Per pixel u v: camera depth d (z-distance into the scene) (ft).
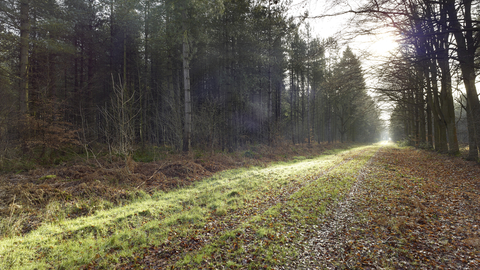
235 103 74.84
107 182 31.12
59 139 41.16
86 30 66.80
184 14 46.83
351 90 43.29
